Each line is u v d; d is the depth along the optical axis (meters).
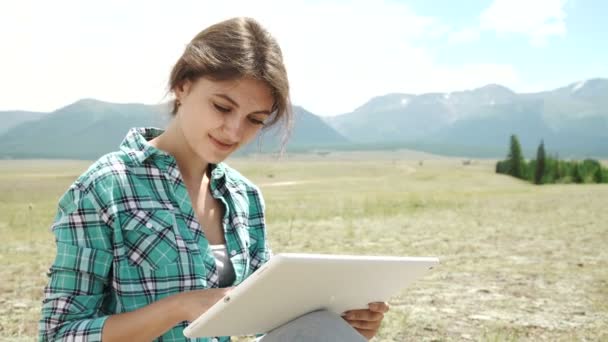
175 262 1.94
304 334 1.79
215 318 1.56
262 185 79.12
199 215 2.13
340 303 1.94
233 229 2.19
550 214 18.75
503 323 5.55
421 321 5.51
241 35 1.85
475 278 7.84
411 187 68.44
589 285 7.47
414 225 14.70
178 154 2.11
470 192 38.94
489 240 12.02
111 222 1.89
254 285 1.46
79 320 1.82
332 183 82.88
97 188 1.90
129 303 1.90
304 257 1.46
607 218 17.27
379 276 1.88
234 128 1.87
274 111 1.97
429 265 2.04
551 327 5.48
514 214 18.66
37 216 17.62
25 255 9.26
